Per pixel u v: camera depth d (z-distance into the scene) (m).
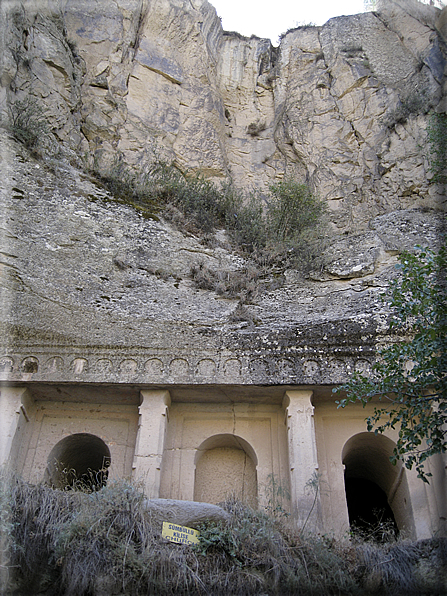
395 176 18.08
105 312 12.09
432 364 8.84
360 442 11.27
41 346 11.25
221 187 19.19
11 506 8.26
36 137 15.64
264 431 11.27
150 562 7.98
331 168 19.05
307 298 13.63
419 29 20.41
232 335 11.63
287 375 11.01
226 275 14.46
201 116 20.20
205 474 11.29
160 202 16.53
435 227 15.15
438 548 8.81
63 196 14.81
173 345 11.45
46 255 12.99
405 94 19.41
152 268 14.02
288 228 16.62
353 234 15.63
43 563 8.02
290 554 8.55
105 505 8.45
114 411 11.43
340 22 21.94
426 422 8.66
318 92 20.77
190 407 11.48
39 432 11.14
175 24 21.30
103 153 18.08
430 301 9.20
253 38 23.28
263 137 21.09
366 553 8.80
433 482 10.06
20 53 16.91
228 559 8.30
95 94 19.03
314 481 9.74
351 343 11.28
